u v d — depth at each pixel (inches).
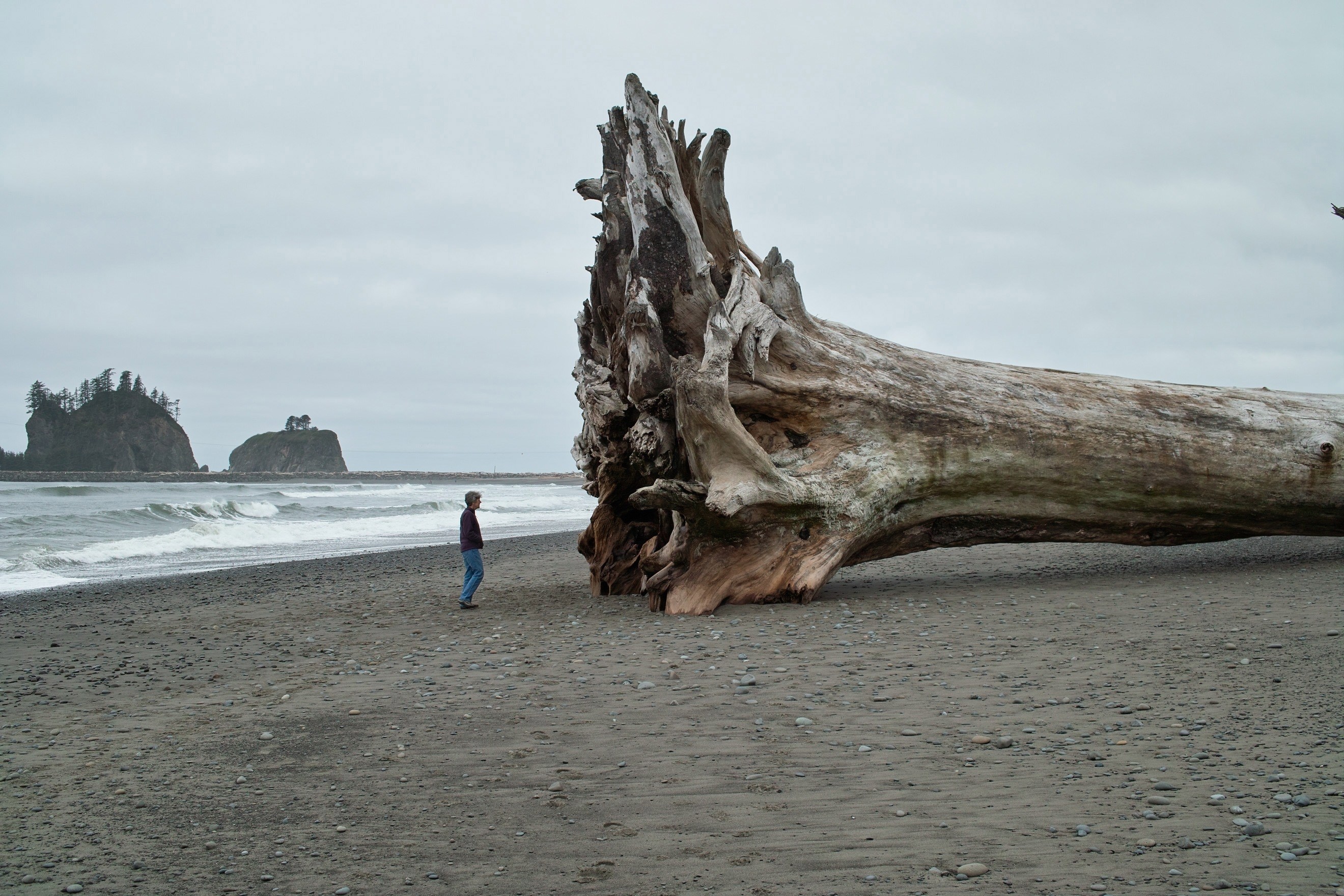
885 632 311.9
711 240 420.5
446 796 167.5
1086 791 152.6
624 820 151.6
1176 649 257.0
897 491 398.6
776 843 139.0
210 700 259.6
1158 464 423.8
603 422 409.1
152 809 167.2
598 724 211.5
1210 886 115.2
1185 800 145.3
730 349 364.8
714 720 210.1
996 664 253.4
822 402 399.5
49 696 273.3
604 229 424.2
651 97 398.9
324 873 135.6
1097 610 334.0
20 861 143.9
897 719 203.5
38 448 6378.0
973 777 163.0
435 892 127.4
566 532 1195.3
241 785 179.6
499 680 265.3
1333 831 130.1
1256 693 205.9
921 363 430.9
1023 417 416.8
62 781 186.2
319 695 257.9
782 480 373.4
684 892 123.8
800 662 269.0
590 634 339.3
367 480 6259.8
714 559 386.9
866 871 127.0
